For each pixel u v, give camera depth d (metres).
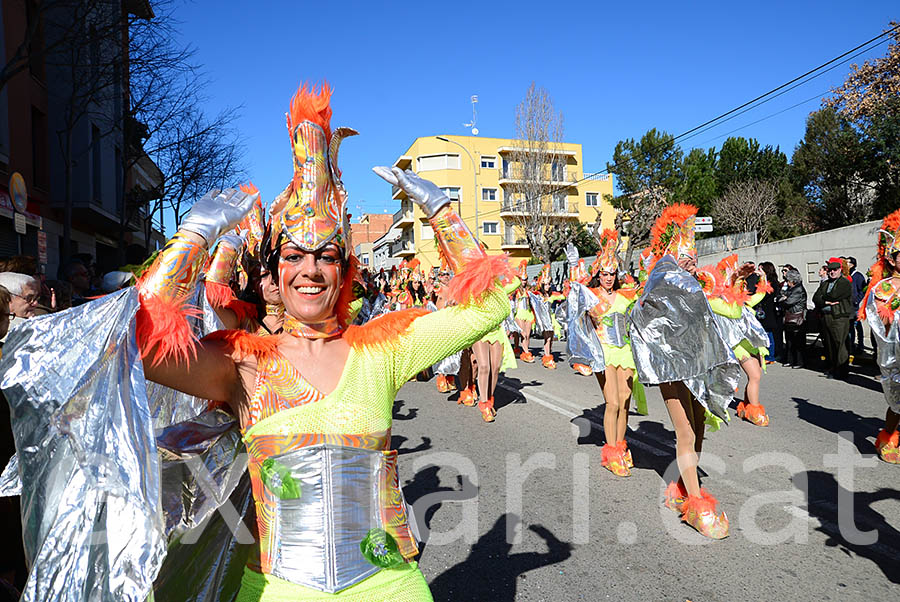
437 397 10.16
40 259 8.50
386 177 2.04
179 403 2.23
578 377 11.78
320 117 1.88
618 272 5.81
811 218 32.47
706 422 4.86
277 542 1.70
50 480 1.56
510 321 14.27
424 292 13.55
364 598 1.69
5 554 2.88
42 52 12.02
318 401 1.76
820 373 11.20
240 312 2.59
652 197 34.81
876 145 26.77
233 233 2.61
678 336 4.31
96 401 1.55
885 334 5.63
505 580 3.72
